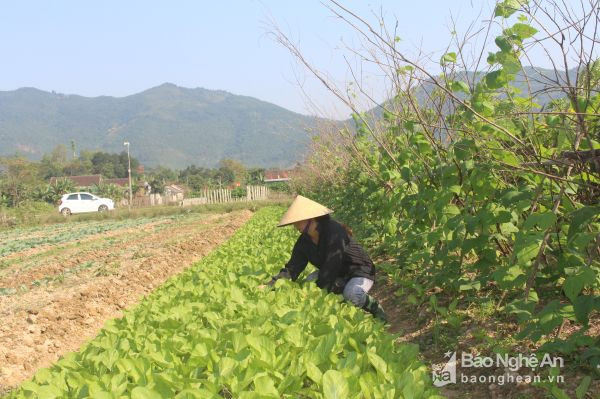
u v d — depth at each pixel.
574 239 4.03
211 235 19.80
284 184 53.91
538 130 5.15
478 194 5.19
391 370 3.31
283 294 5.27
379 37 4.81
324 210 5.59
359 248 5.79
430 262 6.45
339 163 12.42
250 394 2.87
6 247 22.25
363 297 5.56
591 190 4.54
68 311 8.56
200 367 3.62
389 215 7.82
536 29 4.55
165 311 5.14
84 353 4.19
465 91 5.43
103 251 18.09
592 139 4.53
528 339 4.53
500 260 5.53
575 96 4.00
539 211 5.12
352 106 7.84
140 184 106.31
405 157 6.64
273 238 11.81
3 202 55.81
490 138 5.30
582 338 3.70
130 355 3.85
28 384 3.43
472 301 5.50
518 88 5.14
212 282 6.55
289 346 3.71
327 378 2.91
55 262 16.09
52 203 71.19
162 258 13.80
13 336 7.20
